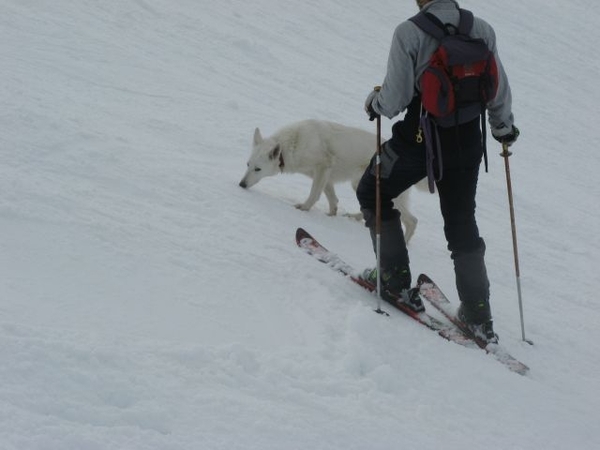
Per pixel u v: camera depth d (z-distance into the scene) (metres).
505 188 12.86
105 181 6.75
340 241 7.40
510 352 5.81
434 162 5.36
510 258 9.00
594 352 6.37
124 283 4.94
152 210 6.40
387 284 5.91
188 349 4.06
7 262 4.76
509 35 28.28
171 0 18.92
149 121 9.79
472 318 5.72
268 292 5.47
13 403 3.16
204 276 5.40
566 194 14.14
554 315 7.13
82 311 4.39
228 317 4.93
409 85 5.20
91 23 14.88
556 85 24.58
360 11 24.94
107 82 11.34
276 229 6.97
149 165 7.45
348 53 20.67
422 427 4.10
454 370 5.03
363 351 4.64
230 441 3.37
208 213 6.79
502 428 4.44
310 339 4.91
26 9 14.04
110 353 3.74
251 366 4.17
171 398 3.59
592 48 30.19
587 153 18.64
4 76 9.48
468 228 5.60
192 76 13.91
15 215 5.40
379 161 5.60
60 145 7.15
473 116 5.25
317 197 8.29
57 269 4.86
